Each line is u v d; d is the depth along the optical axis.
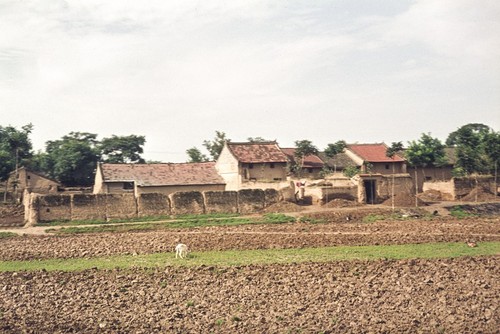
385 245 55.19
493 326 29.78
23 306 35.59
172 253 53.12
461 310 32.38
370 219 76.00
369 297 35.25
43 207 75.56
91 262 49.50
